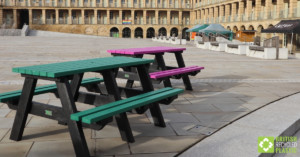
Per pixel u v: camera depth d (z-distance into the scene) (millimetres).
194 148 3631
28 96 3717
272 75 9922
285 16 36156
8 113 5047
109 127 4406
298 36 31484
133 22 68500
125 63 4020
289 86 7922
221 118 4918
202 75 9711
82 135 3316
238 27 48250
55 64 3883
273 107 5543
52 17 66875
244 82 8461
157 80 5836
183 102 6012
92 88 5266
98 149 3615
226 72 10508
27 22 70812
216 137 3996
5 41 31141
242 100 6227
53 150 3561
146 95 4098
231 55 18359
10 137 3875
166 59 14906
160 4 68750
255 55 17156
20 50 19016
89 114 3211
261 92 7074
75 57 14906
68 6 65625
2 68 10586
